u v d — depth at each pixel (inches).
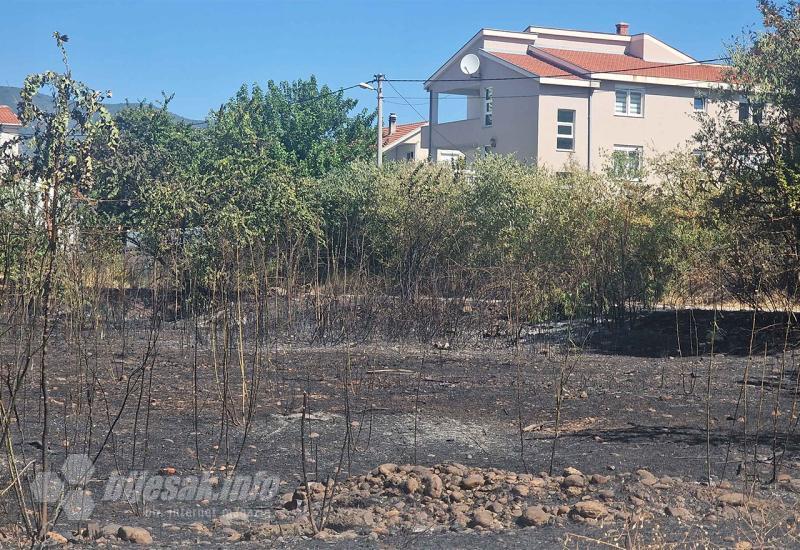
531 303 685.9
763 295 609.9
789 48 643.5
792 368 514.3
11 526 233.3
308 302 657.0
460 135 1659.7
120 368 476.7
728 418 379.6
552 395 431.5
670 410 397.4
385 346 601.9
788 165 622.8
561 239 751.1
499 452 319.9
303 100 1614.2
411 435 344.8
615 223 725.9
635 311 704.4
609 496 253.4
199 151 849.5
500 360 549.6
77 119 352.2
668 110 1556.3
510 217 807.1
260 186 754.2
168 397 405.1
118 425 349.4
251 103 901.8
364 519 234.4
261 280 583.2
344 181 949.2
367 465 300.8
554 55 1581.0
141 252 705.0
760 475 286.7
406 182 901.8
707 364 539.2
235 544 216.1
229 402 381.7
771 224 607.8
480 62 1616.6
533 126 1497.3
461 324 656.4
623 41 1696.6
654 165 773.9
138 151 806.5
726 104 684.7
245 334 585.6
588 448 324.8
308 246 798.5
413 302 662.5
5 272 298.2
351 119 1620.3
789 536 220.4
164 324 634.2
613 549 209.9
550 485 267.3
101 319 577.3
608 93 1518.2
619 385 462.3
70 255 378.9
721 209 642.2
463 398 420.8
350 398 413.1
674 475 287.0
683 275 684.1
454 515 241.3
